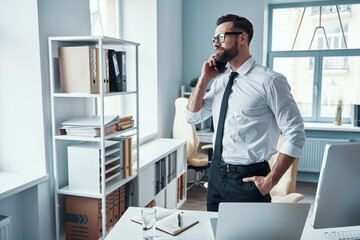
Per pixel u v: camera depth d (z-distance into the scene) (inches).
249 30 74.2
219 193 77.5
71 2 99.0
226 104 76.4
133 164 117.6
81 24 104.5
